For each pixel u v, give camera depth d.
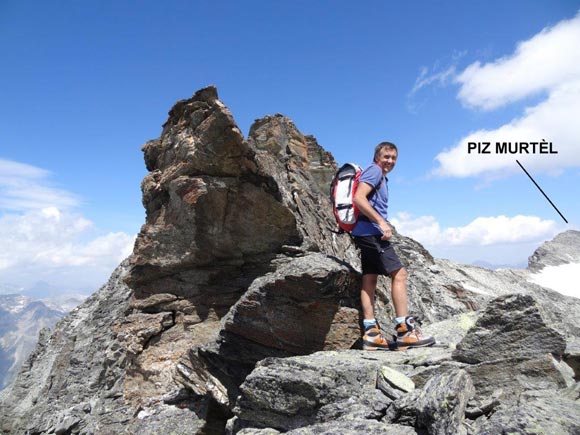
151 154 6.28
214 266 5.68
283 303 3.76
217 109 4.93
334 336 3.62
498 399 2.19
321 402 2.52
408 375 2.62
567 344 2.67
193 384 4.52
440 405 2.01
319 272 3.52
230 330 4.14
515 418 1.78
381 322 4.28
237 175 5.17
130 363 5.97
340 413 2.41
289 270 3.73
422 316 6.88
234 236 5.43
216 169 5.16
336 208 3.43
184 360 4.73
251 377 2.84
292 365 2.85
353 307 3.72
